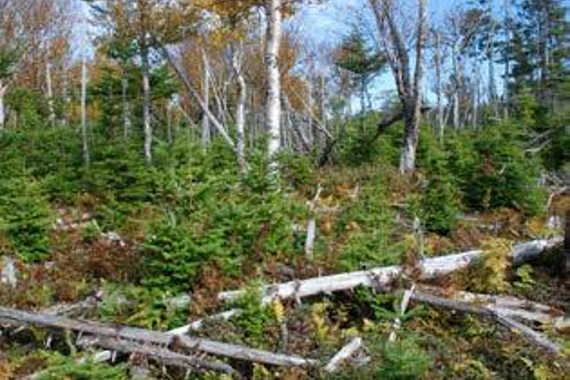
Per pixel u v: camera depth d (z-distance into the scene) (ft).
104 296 26.81
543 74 136.15
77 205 49.11
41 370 20.61
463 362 22.34
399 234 37.99
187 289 26.45
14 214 34.58
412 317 26.40
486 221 42.83
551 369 21.66
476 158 50.16
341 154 84.23
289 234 32.81
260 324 24.58
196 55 117.70
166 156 43.91
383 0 74.79
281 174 49.62
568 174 80.23
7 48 84.84
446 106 159.84
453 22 120.88
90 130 84.02
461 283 30.07
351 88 135.03
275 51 55.31
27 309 27.07
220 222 29.30
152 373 21.81
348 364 21.70
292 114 133.59
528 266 30.66
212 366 21.83
